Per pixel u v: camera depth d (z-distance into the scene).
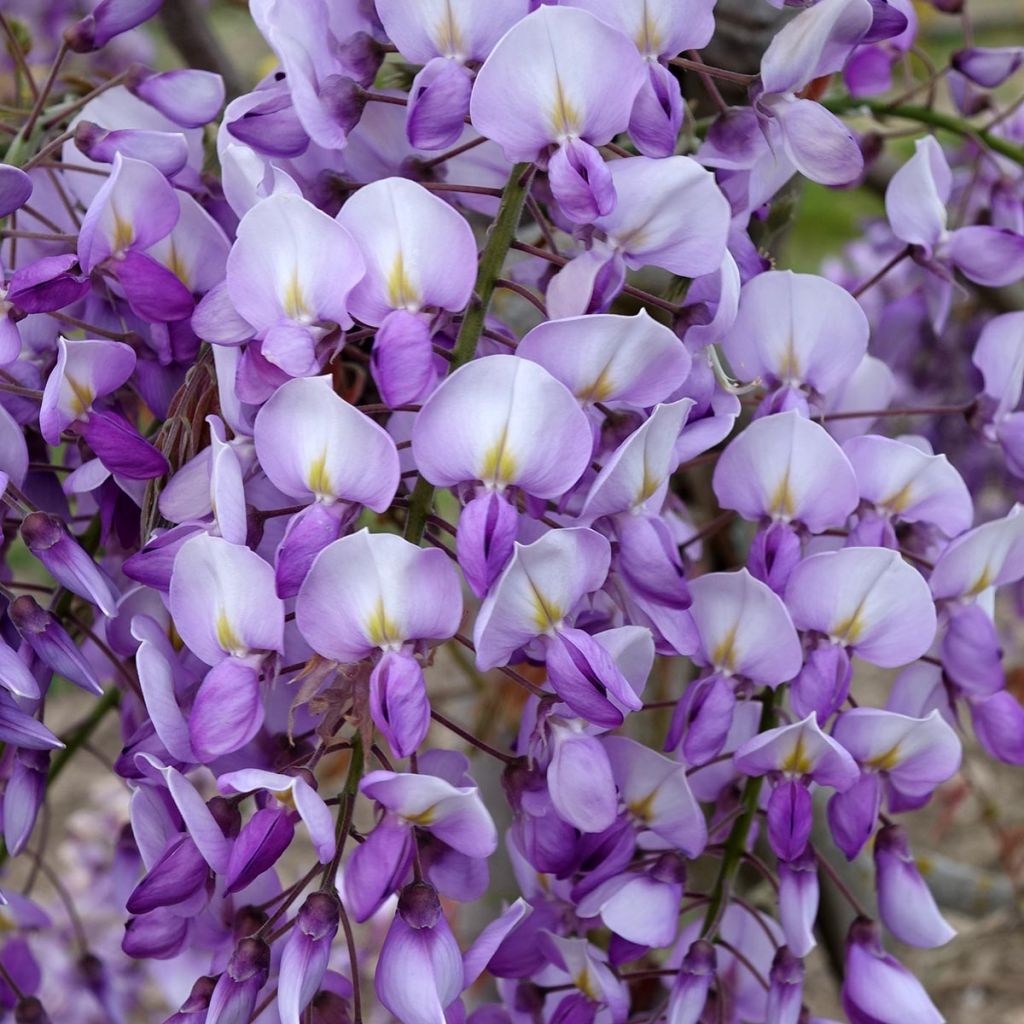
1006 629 1.26
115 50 0.94
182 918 0.55
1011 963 1.18
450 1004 0.53
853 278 0.89
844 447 0.57
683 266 0.54
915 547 0.58
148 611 0.56
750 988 0.60
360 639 0.52
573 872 0.55
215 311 0.53
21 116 0.61
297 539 0.52
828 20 0.54
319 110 0.54
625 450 0.53
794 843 0.55
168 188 0.55
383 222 0.52
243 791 0.52
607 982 0.56
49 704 1.55
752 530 0.67
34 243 0.60
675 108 0.53
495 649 0.53
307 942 0.52
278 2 0.54
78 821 1.19
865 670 1.46
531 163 0.53
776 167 0.56
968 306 0.73
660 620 0.54
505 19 0.53
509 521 0.52
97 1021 1.04
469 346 0.53
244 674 0.53
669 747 0.56
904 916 0.58
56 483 0.57
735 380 0.58
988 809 0.96
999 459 0.75
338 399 0.52
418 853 0.54
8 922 0.69
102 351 0.54
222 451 0.52
